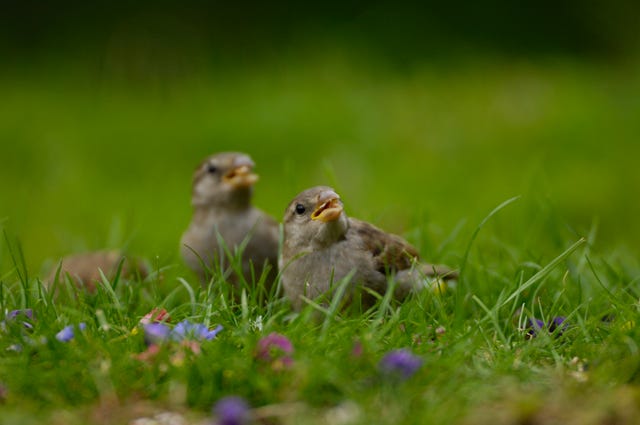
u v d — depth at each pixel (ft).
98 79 76.69
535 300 21.83
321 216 22.13
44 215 50.60
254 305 21.58
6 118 68.74
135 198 52.44
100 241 38.91
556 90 65.92
